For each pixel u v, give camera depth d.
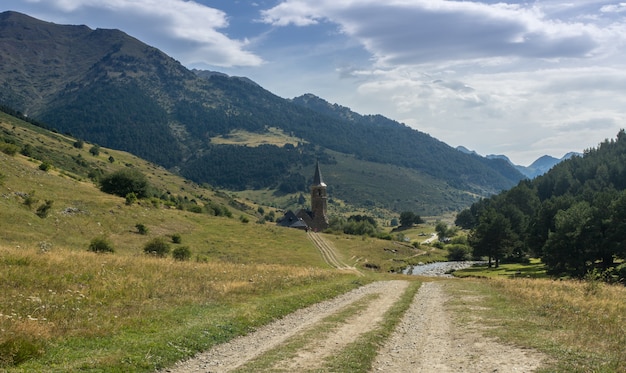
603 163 178.38
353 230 162.50
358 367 12.69
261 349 14.96
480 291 34.72
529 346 14.57
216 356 13.89
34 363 11.34
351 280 42.31
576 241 68.88
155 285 24.47
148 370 11.90
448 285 42.09
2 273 21.45
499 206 155.00
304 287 31.83
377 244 129.00
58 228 59.50
